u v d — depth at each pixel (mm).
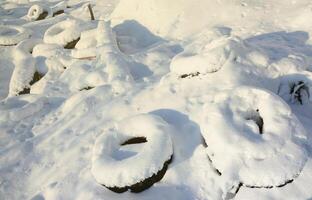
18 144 2895
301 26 3324
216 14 3895
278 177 1826
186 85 2715
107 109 2895
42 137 2898
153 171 2037
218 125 2076
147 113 2584
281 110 2098
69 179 2352
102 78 3293
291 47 3037
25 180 2514
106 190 2113
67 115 3037
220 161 1970
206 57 2637
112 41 3898
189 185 2043
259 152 1904
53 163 2572
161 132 2213
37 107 3291
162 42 3949
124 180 2018
